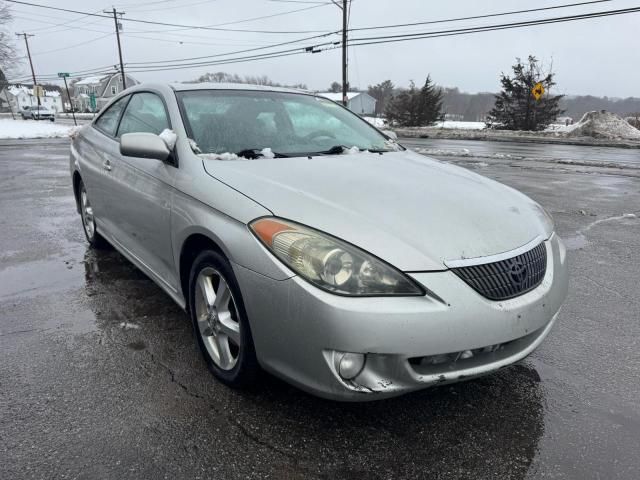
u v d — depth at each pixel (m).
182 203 2.59
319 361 1.94
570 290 3.95
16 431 2.14
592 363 2.83
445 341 1.94
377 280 1.92
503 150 18.42
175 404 2.34
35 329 3.09
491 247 2.13
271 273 2.03
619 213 6.83
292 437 2.13
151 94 3.50
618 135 26.72
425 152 16.11
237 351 2.45
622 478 1.95
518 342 2.21
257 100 3.44
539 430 2.23
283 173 2.53
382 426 2.22
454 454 2.06
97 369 2.64
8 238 5.13
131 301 3.54
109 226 3.95
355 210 2.15
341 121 3.70
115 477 1.90
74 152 4.74
